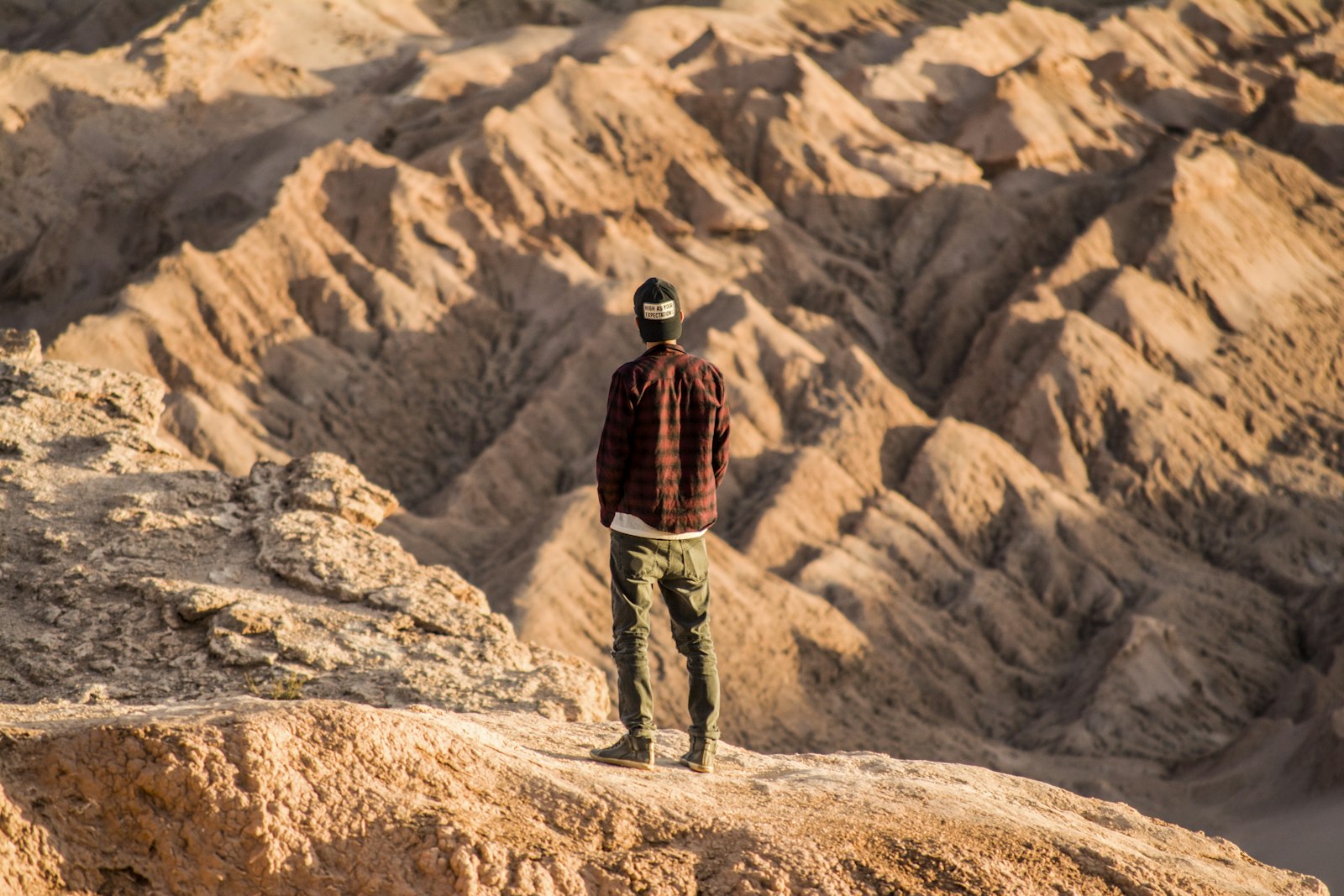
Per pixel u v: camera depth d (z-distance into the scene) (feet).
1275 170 249.75
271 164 239.50
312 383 189.88
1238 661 154.61
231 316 192.65
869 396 187.73
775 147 251.60
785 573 158.61
